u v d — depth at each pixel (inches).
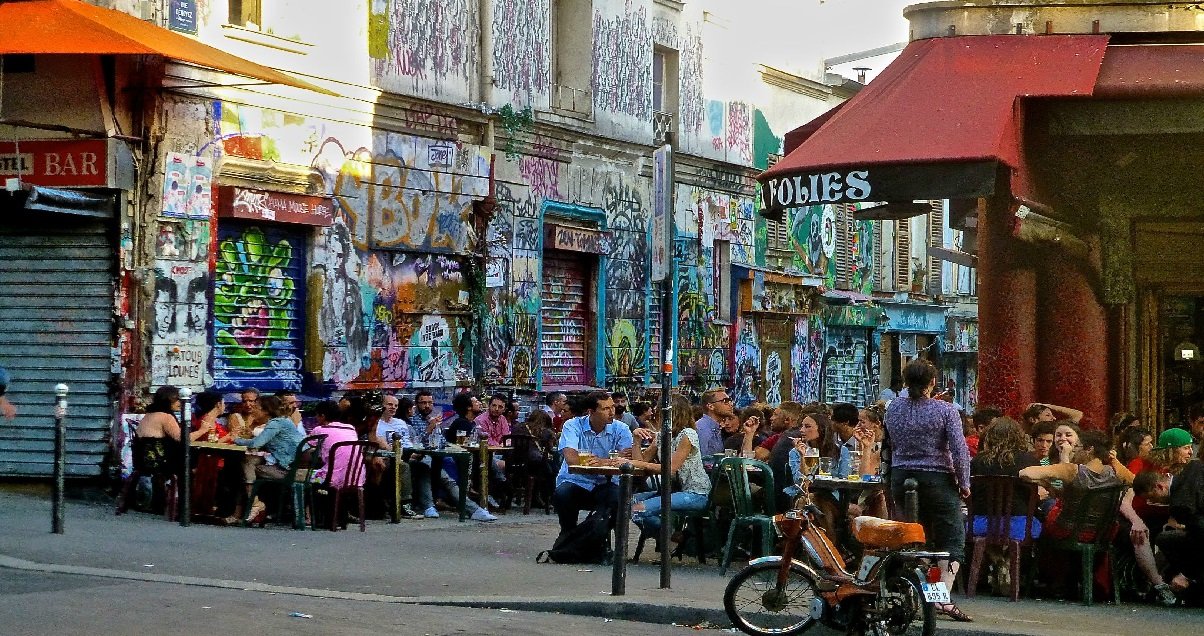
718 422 688.4
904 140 588.7
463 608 438.3
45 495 708.7
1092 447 487.8
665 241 551.5
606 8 1060.5
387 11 856.9
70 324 709.3
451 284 909.2
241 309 769.6
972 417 619.8
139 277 709.3
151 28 692.7
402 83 868.0
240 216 754.2
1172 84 615.5
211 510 639.8
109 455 701.3
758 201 1275.8
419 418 861.8
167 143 721.0
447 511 762.2
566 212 1019.9
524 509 776.9
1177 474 488.7
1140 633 421.7
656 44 1127.6
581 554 556.1
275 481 641.6
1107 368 727.7
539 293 987.9
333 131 819.4
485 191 933.2
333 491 632.4
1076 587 493.7
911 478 445.1
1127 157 693.9
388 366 856.9
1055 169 679.1
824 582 401.4
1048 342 715.4
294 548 561.3
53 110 699.4
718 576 525.3
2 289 717.9
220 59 677.3
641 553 600.1
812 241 1366.9
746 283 1247.5
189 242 733.9
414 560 545.0
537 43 989.8
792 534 406.6
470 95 927.7
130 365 706.8
